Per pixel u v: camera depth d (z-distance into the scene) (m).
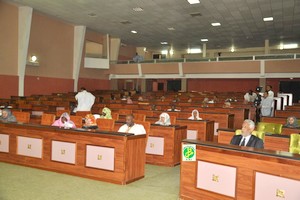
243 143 4.11
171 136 5.99
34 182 4.66
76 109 9.13
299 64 17.27
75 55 19.06
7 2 13.89
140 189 4.45
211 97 15.80
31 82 15.69
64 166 5.12
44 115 6.31
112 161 4.68
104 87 22.84
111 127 5.58
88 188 4.42
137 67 21.98
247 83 22.94
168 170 5.70
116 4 13.80
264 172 3.17
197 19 16.17
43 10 15.20
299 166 2.92
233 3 13.14
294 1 12.57
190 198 3.84
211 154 3.64
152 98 15.78
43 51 16.39
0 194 4.11
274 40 22.20
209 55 28.36
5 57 14.05
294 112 8.92
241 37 21.22
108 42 21.64
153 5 13.82
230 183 3.45
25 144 5.59
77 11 15.23
